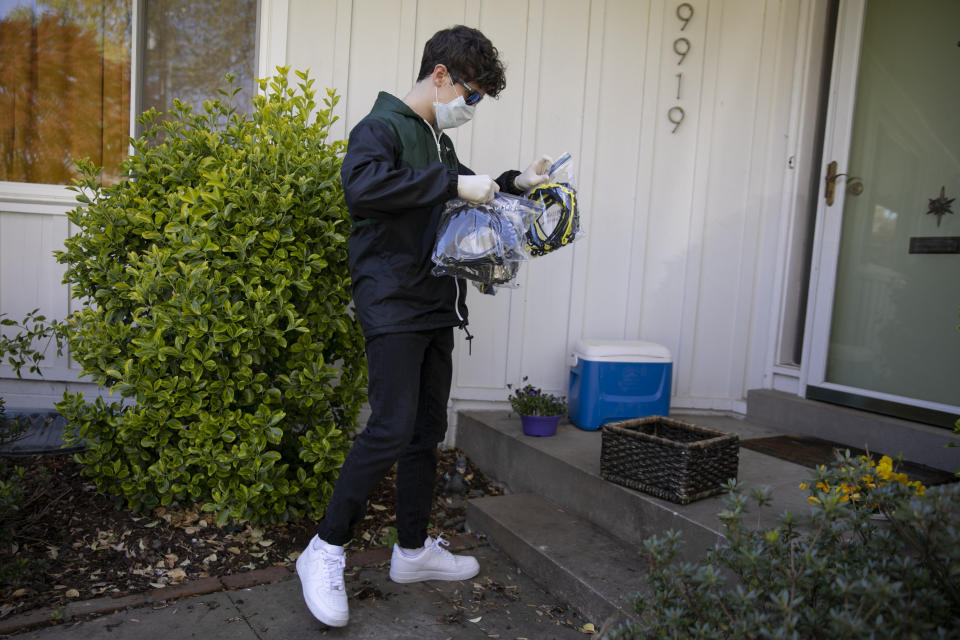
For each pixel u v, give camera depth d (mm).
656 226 3656
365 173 1722
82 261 2559
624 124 3572
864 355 3191
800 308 3557
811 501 1640
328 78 3281
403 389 1912
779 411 3369
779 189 3572
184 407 2301
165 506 2584
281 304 2332
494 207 1850
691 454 2188
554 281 3576
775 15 3537
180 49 3387
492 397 3564
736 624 1323
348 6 3264
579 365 3275
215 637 1925
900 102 3064
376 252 1913
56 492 2605
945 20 2904
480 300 3502
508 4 3408
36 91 3344
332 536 1938
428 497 2240
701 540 2059
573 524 2549
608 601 1992
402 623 2047
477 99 1980
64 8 3316
